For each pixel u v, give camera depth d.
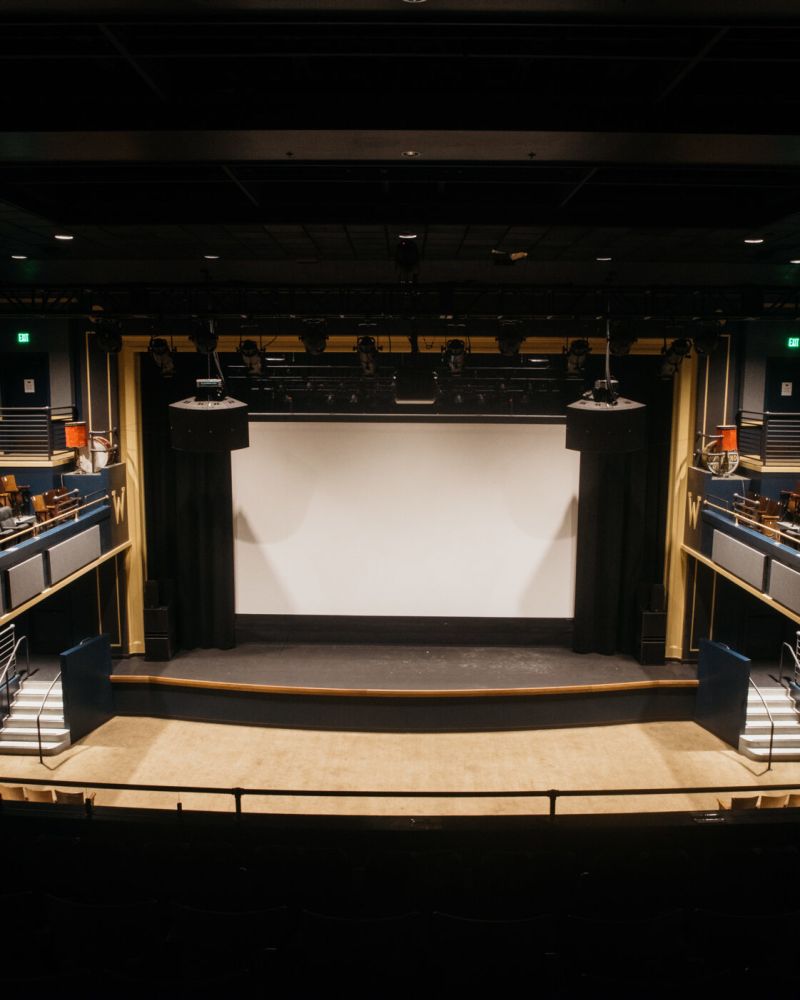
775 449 13.09
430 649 14.20
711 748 12.20
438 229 8.90
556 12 3.79
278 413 13.76
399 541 14.13
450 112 5.23
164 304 11.77
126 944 4.74
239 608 14.32
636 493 13.72
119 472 13.52
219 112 5.30
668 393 13.48
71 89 5.31
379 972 4.60
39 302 12.27
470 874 5.18
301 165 6.28
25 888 5.42
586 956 4.72
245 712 12.91
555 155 5.90
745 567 11.88
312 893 5.24
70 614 13.98
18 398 13.42
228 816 5.86
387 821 5.81
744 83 5.21
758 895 5.23
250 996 4.41
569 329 11.54
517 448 13.82
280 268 11.16
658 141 5.48
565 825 5.71
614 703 13.02
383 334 12.19
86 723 12.49
